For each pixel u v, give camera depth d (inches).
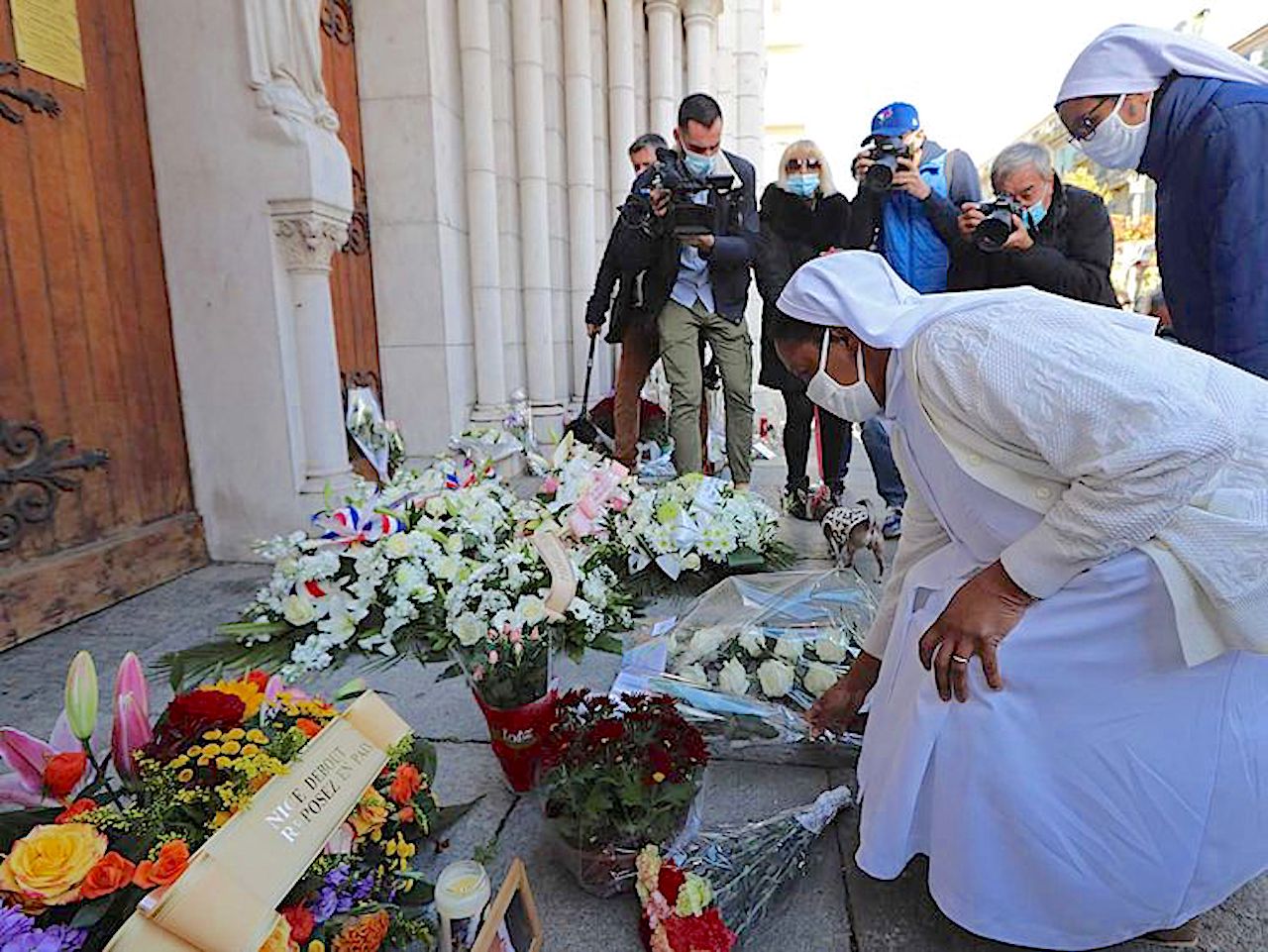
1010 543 53.6
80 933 39.9
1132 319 54.6
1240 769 49.7
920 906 58.1
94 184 119.6
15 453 106.7
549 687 70.3
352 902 49.6
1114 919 51.9
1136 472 44.6
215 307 135.0
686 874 53.6
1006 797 50.1
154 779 46.5
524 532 110.0
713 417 253.1
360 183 186.2
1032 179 122.1
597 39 267.4
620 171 277.6
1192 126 85.4
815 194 161.6
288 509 139.9
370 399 170.4
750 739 75.2
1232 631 46.6
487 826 66.3
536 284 240.2
